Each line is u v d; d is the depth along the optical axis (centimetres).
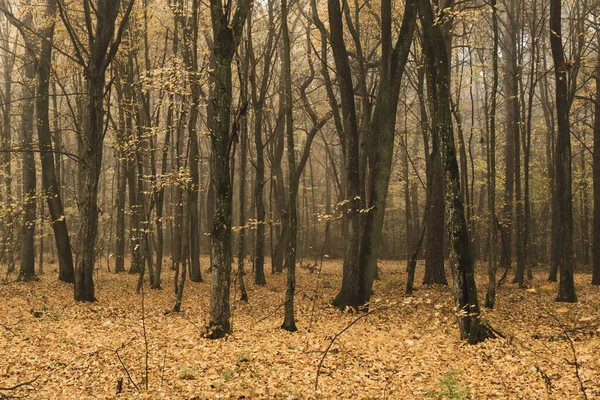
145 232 1809
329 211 4912
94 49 1611
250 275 2656
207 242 4841
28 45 1975
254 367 848
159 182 1630
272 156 2834
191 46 1739
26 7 1944
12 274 2275
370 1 2112
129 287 2045
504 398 688
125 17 1612
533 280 2386
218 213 1109
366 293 1559
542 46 2634
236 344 1031
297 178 2520
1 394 709
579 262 3888
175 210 2344
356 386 760
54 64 2100
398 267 3431
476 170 3569
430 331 1151
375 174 1570
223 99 1098
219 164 1105
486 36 2725
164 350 910
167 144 1748
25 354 908
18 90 3225
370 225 1562
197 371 827
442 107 1077
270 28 2158
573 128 3353
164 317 1385
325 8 2323
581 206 3509
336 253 4784
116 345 993
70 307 1465
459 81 2320
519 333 1125
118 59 2059
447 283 2161
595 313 1370
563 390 710
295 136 3750
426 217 1853
